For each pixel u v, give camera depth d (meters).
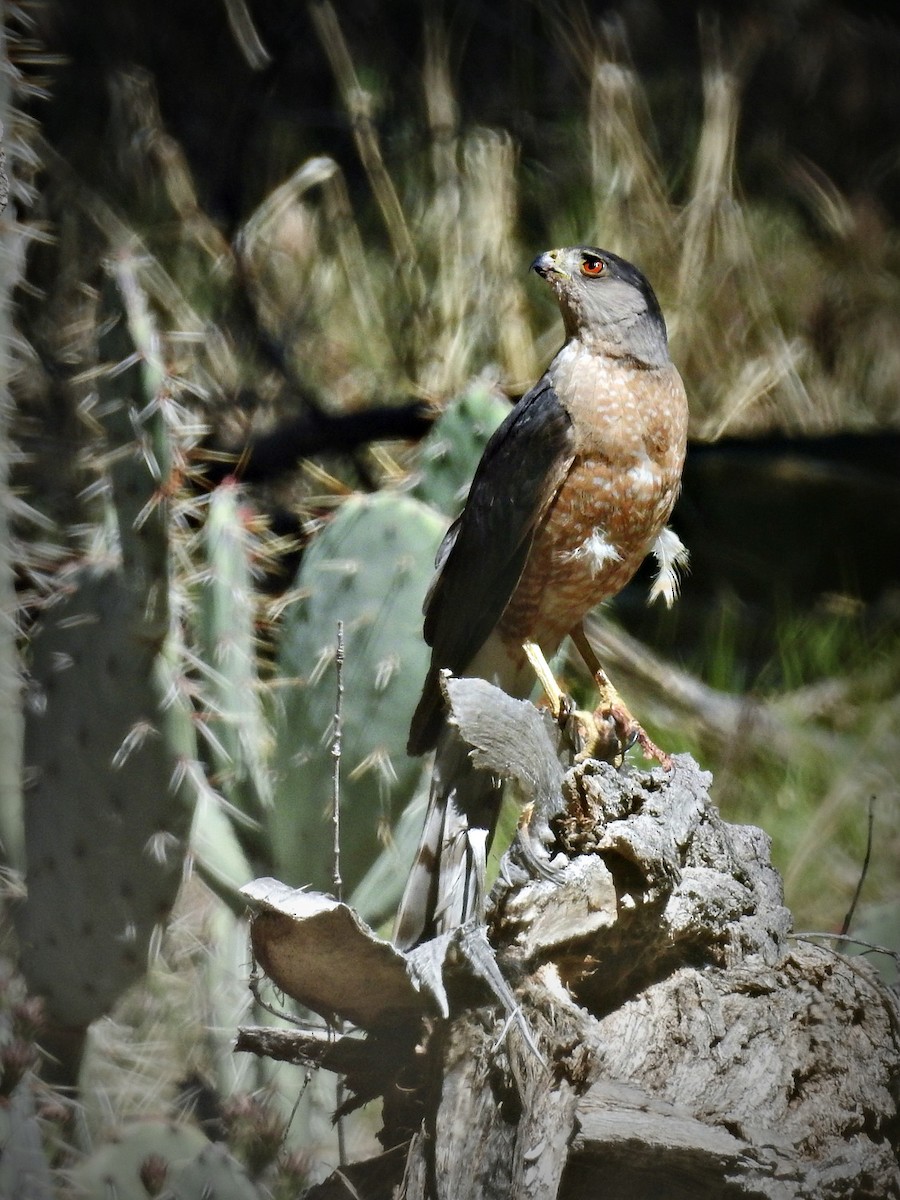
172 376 6.67
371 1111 7.22
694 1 18.61
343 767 6.99
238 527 7.18
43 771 6.33
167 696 6.16
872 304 16.22
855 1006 5.19
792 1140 4.79
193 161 15.41
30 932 6.47
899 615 13.01
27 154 7.40
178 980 7.32
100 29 15.59
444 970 4.71
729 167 14.76
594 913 4.95
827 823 10.02
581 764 5.10
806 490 13.72
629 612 13.14
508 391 12.64
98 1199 5.55
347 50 15.74
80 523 9.81
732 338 14.34
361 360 14.07
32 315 12.13
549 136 16.27
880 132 18.67
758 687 12.08
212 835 6.96
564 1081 4.57
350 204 15.22
